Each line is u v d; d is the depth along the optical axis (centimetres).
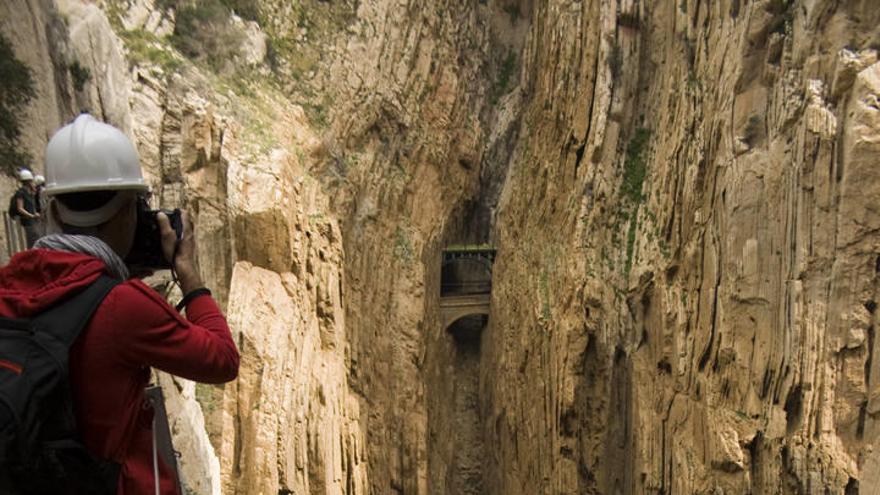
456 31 5441
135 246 338
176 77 3058
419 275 4672
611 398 3762
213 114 3044
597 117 3984
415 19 5034
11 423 229
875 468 2316
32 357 241
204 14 3688
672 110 3609
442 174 5181
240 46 3869
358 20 4725
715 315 3027
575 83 4228
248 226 2986
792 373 2608
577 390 3891
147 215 337
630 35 3994
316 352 3359
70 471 249
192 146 2942
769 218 2781
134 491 275
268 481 2639
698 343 3127
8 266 270
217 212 2962
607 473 3825
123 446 267
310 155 3947
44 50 1413
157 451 304
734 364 2892
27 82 1312
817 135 2580
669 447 3247
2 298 253
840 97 2575
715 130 3102
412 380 4459
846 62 2530
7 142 1231
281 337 2867
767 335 2759
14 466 234
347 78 4541
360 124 4566
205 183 2961
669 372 3366
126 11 3177
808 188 2608
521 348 4469
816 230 2589
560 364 3928
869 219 2488
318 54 4469
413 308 4588
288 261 3109
